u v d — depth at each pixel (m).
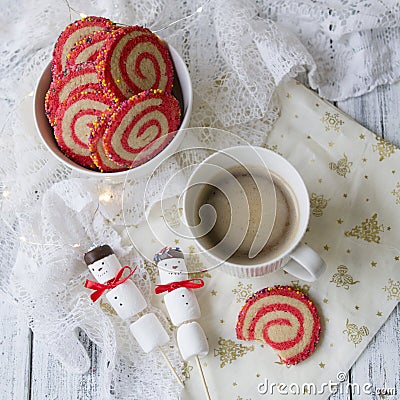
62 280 0.56
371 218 0.57
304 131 0.59
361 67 0.60
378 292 0.55
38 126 0.55
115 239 0.57
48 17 0.62
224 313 0.56
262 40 0.58
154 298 0.57
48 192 0.58
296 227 0.53
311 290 0.56
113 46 0.53
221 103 0.60
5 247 0.59
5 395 0.56
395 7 0.59
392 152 0.58
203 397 0.54
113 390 0.54
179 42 0.61
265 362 0.54
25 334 0.57
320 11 0.60
